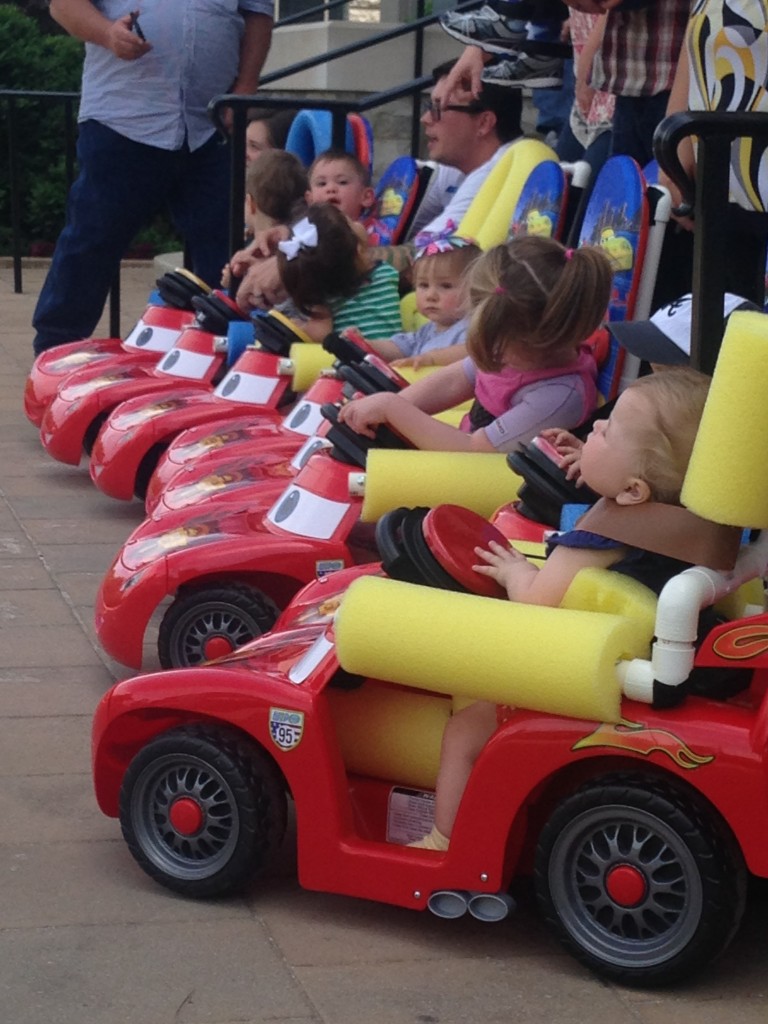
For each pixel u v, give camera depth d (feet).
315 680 10.14
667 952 9.33
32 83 42.42
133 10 23.66
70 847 11.19
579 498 11.71
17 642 15.14
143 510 19.84
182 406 19.02
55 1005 9.21
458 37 21.75
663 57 18.25
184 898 10.53
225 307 20.89
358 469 13.69
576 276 12.87
